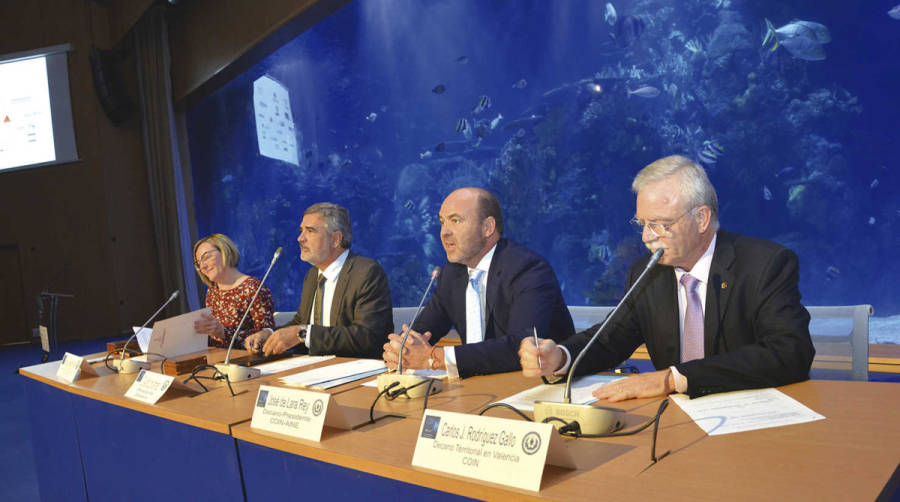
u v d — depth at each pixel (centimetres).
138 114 905
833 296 1391
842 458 85
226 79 838
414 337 168
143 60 862
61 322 882
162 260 886
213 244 299
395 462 99
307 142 1931
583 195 1639
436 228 1936
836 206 1365
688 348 150
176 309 875
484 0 1903
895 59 1335
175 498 150
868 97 1368
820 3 1386
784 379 125
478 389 149
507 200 1700
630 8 1631
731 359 125
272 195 1784
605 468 89
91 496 191
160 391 160
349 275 250
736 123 1448
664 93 1541
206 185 1499
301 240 258
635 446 98
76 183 883
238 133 1616
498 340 168
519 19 1883
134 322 903
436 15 1966
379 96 2042
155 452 157
